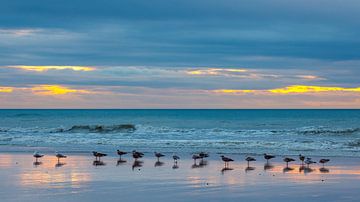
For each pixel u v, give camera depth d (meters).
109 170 39.09
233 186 31.84
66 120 145.00
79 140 66.81
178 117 167.38
